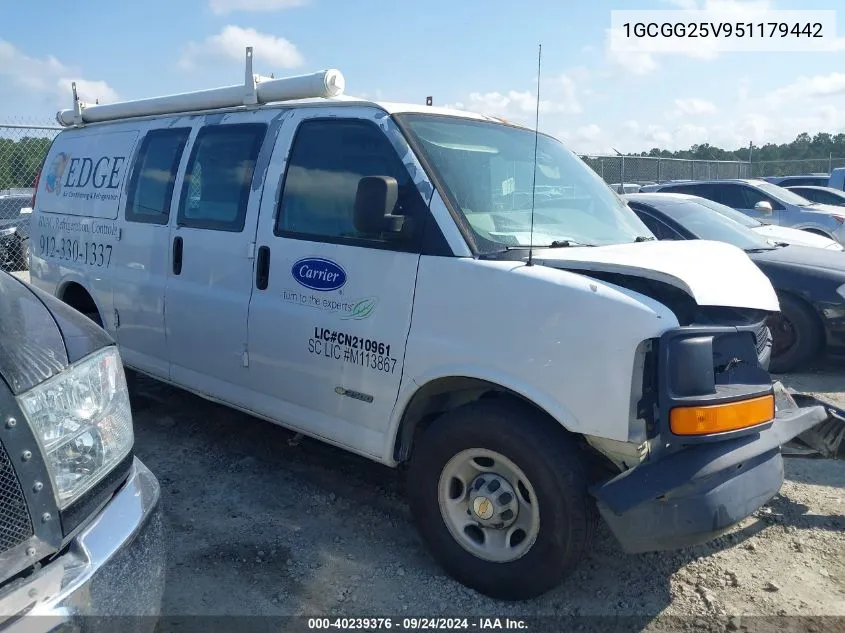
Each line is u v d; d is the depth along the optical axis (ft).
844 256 23.38
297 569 11.05
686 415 8.76
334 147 12.15
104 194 16.81
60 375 6.72
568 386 9.27
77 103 18.47
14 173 38.24
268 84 13.34
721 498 9.07
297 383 12.41
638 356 8.93
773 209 46.14
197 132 14.79
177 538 11.82
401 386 10.88
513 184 12.15
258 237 12.93
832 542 12.20
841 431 12.24
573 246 11.32
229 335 13.47
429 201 10.78
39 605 5.98
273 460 14.94
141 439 15.94
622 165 56.29
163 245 14.92
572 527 9.46
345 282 11.54
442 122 12.19
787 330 22.07
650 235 13.56
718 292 9.50
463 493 10.57
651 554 11.71
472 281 10.14
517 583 10.02
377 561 11.32
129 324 15.98
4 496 6.12
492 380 9.86
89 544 6.59
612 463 9.81
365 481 14.07
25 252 39.22
